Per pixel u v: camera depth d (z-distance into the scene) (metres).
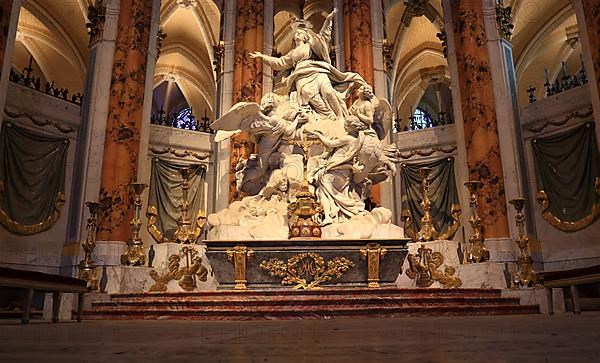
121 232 9.46
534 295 7.42
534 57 17.16
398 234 8.81
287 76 10.93
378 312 6.15
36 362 1.61
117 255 9.23
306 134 9.66
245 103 9.20
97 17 10.84
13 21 9.21
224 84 11.78
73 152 11.13
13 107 10.22
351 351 1.95
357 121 9.40
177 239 9.67
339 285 7.94
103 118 10.15
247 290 7.20
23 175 10.12
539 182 11.12
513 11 15.30
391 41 17.25
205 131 14.52
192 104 21.89
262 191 9.49
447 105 21.09
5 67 8.90
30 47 17.16
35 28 16.50
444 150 12.69
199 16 17.45
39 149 10.52
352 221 8.96
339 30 12.56
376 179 9.74
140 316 6.53
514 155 9.99
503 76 10.54
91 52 10.79
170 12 17.17
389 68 12.38
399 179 12.64
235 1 12.51
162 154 12.77
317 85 10.19
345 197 9.31
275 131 9.54
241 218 9.12
